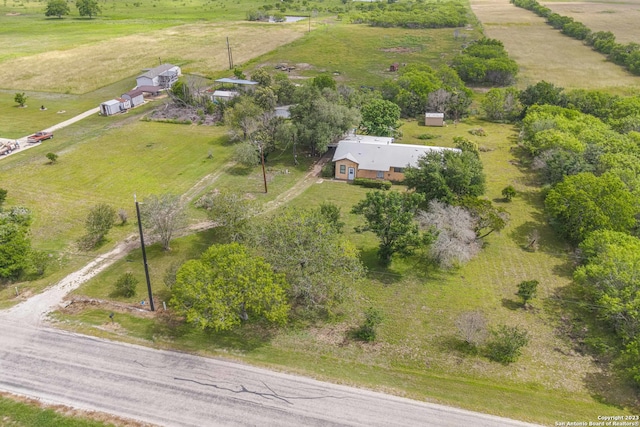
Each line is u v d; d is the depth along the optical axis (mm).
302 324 37594
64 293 40281
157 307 38750
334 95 76688
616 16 190000
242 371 32281
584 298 41562
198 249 47625
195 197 57812
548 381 32688
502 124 89562
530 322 38750
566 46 147000
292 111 72312
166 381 31234
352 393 30797
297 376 32031
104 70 117250
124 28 169750
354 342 35906
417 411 29562
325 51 142625
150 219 45531
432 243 44406
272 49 144250
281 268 36719
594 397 31391
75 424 27938
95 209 49000
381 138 71375
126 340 34844
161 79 104938
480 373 33281
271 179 63625
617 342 36375
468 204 47781
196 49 141875
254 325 37156
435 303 40875
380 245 45344
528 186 62875
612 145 62344
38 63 121375
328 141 67312
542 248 49312
